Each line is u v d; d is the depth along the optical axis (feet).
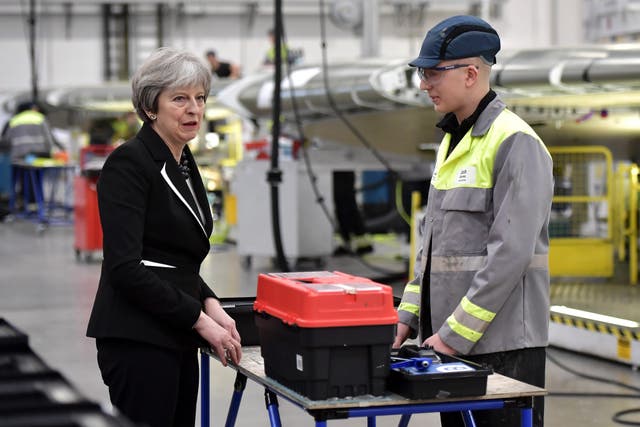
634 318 19.06
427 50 8.75
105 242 8.27
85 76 65.72
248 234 31.32
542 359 9.09
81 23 65.36
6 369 5.23
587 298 22.02
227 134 45.85
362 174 45.98
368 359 7.39
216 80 45.96
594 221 25.57
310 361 7.23
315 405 7.10
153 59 8.45
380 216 45.32
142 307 8.37
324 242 30.89
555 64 20.98
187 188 8.66
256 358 9.02
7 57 64.95
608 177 24.88
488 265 8.41
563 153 24.75
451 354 8.58
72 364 18.52
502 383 7.95
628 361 17.97
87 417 4.38
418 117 25.90
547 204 8.55
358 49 65.10
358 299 7.31
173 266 8.63
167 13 65.36
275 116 24.34
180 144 8.70
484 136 8.75
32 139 49.47
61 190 58.03
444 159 9.21
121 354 8.49
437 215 9.13
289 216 30.17
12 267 32.73
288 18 64.64
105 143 55.77
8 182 54.65
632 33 50.14
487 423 9.16
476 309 8.44
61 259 34.99
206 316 8.53
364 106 25.81
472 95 8.78
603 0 53.11
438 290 8.98
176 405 9.16
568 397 15.99
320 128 29.73
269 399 8.35
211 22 65.46
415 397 7.30
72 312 24.18
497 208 8.60
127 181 8.30
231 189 40.40
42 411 4.49
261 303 8.18
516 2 61.11
